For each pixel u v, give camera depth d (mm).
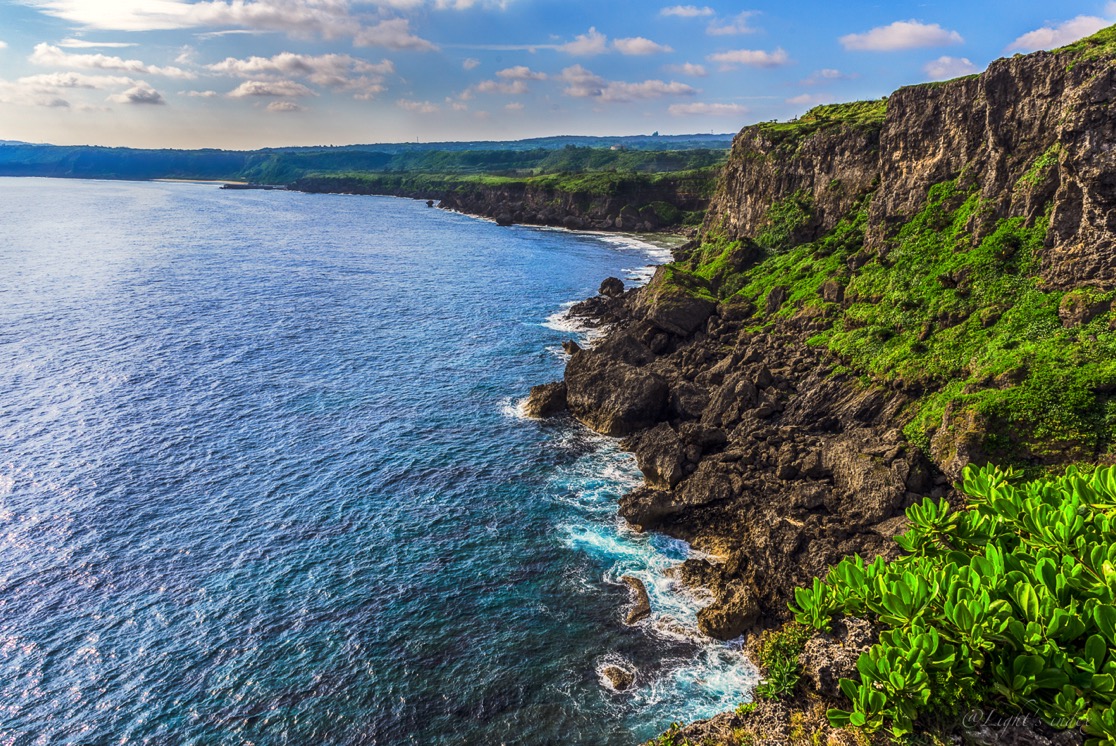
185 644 34469
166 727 29859
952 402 43250
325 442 56719
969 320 52438
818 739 17188
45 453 53125
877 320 60312
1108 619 12562
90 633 35062
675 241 194250
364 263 148000
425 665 33438
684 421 58594
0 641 34312
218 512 46031
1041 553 14938
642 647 34500
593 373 62500
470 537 43688
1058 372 40969
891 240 69000
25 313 93688
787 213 96500
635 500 45312
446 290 119562
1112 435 37469
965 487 18969
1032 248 53188
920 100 71812
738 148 123875
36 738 29234
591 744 29203
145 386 68000
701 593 38219
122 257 145750
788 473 46250
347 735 29672
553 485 50250
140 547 42031
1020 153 57312
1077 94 47094
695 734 23688
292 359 78250
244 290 115500
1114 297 44594
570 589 38812
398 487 49719
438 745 29266
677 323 77812
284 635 35219
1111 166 45031
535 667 33281
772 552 39031
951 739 13531
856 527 40125
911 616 14406
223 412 62281
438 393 68438
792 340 67062
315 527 44594
